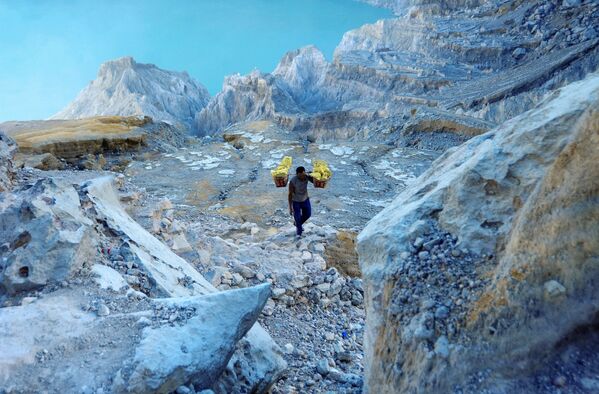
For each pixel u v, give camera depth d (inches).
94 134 995.9
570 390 114.0
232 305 178.4
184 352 157.5
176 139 1154.0
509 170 153.8
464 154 188.4
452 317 139.1
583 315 119.3
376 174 753.0
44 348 155.3
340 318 323.9
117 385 142.0
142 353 151.6
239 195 679.7
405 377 141.9
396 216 180.5
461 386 125.9
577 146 123.7
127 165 880.3
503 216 153.0
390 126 1037.2
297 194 410.3
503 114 1646.2
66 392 140.6
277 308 314.7
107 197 286.8
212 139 1181.7
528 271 127.3
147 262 227.5
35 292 186.9
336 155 845.2
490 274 142.9
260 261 362.3
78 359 151.6
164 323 168.2
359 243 185.5
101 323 168.9
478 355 127.9
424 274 154.9
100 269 203.9
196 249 347.3
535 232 128.9
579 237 120.3
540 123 152.6
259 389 199.3
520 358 122.6
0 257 196.5
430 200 174.9
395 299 156.0
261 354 208.5
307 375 239.3
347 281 364.5
